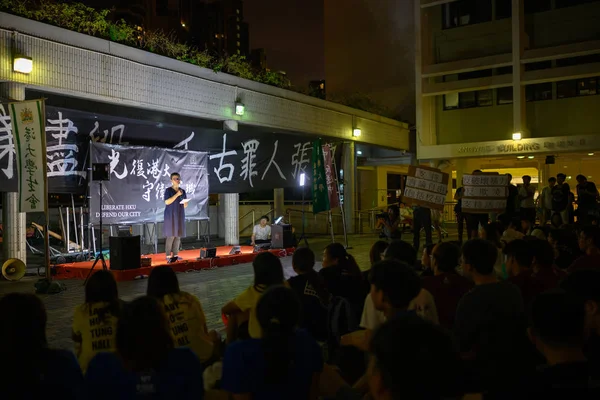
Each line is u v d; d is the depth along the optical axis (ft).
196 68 46.34
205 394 9.55
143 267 34.09
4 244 34.60
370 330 11.32
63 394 7.50
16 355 7.30
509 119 69.87
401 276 9.77
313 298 14.97
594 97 64.75
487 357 9.25
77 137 37.42
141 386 7.66
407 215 70.74
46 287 29.19
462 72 69.72
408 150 83.35
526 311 12.02
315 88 64.95
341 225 70.59
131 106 41.68
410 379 4.85
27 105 28.76
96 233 47.93
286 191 80.18
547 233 27.17
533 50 64.28
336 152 63.26
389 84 90.68
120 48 40.04
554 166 83.46
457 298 13.75
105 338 11.45
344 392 9.53
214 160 47.39
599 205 42.91
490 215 50.83
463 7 71.97
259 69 55.42
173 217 37.32
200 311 12.90
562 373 6.84
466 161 80.28
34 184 29.07
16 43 33.04
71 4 37.52
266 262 12.79
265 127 54.65
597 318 9.59
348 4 94.73
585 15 64.23
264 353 8.02
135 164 40.24
